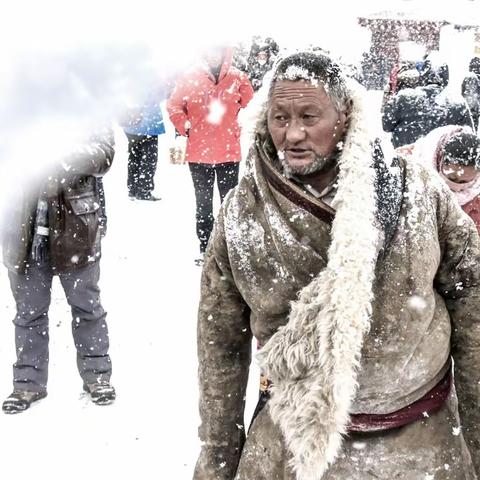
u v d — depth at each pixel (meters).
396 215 1.86
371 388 1.91
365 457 1.95
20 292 4.40
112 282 6.74
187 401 4.57
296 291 1.89
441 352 1.94
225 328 2.13
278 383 1.90
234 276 1.98
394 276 1.84
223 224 2.02
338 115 1.85
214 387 2.16
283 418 1.87
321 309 1.82
